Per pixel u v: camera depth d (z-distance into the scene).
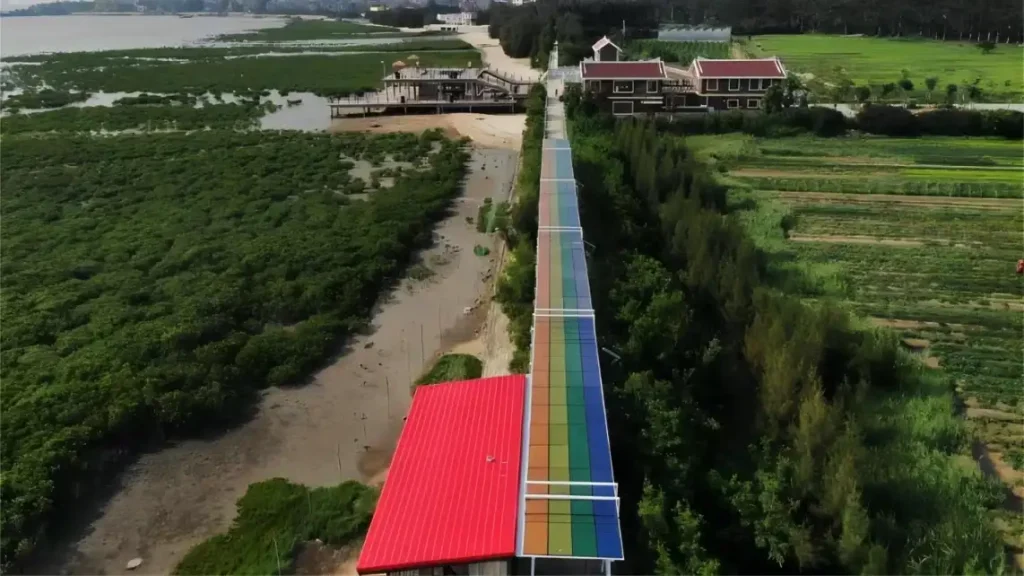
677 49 190.88
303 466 44.00
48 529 38.59
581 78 121.25
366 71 186.12
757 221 76.12
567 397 37.41
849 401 43.41
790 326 47.81
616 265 57.19
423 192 90.69
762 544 33.41
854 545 31.67
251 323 59.75
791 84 119.94
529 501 30.42
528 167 84.19
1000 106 119.81
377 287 67.44
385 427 47.66
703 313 55.19
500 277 65.62
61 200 88.06
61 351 53.59
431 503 31.09
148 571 36.25
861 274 65.50
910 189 87.44
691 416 41.78
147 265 69.44
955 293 61.91
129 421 45.88
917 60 178.12
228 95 156.75
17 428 44.19
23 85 166.88
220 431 47.28
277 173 99.19
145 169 99.56
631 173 81.00
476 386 40.38
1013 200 85.00
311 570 35.84
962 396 47.66
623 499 34.16
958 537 33.62
